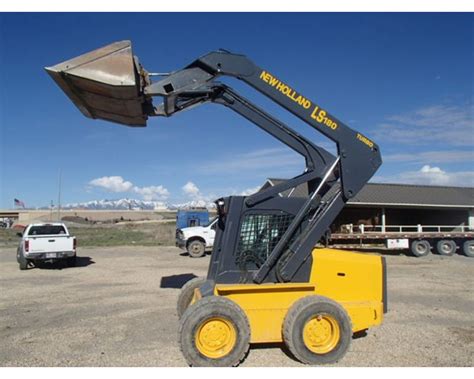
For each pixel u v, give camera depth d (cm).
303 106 695
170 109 714
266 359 616
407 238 2358
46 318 881
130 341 718
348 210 2820
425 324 820
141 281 1366
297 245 669
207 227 2206
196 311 576
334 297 672
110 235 4266
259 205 672
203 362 571
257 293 626
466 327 799
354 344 692
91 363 614
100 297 1098
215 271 680
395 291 1175
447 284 1297
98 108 685
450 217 2984
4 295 1136
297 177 696
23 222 7500
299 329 592
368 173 710
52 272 1605
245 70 679
